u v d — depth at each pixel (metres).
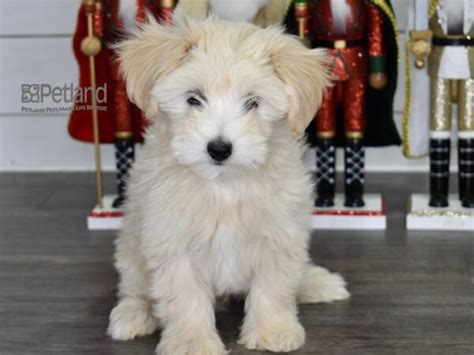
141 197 0.95
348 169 1.30
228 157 0.85
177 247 0.91
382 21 1.23
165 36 0.89
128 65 0.90
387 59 1.25
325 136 1.29
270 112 0.88
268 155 0.90
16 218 1.36
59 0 1.58
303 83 0.89
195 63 0.86
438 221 1.28
